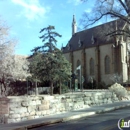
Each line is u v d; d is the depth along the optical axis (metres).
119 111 19.44
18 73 32.28
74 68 89.75
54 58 43.31
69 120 14.84
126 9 30.84
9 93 42.41
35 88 47.44
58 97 17.30
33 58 43.84
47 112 16.05
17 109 13.92
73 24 100.75
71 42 97.56
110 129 11.02
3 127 11.75
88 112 17.34
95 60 81.19
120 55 72.69
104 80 77.44
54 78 43.81
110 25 37.94
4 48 27.03
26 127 12.07
